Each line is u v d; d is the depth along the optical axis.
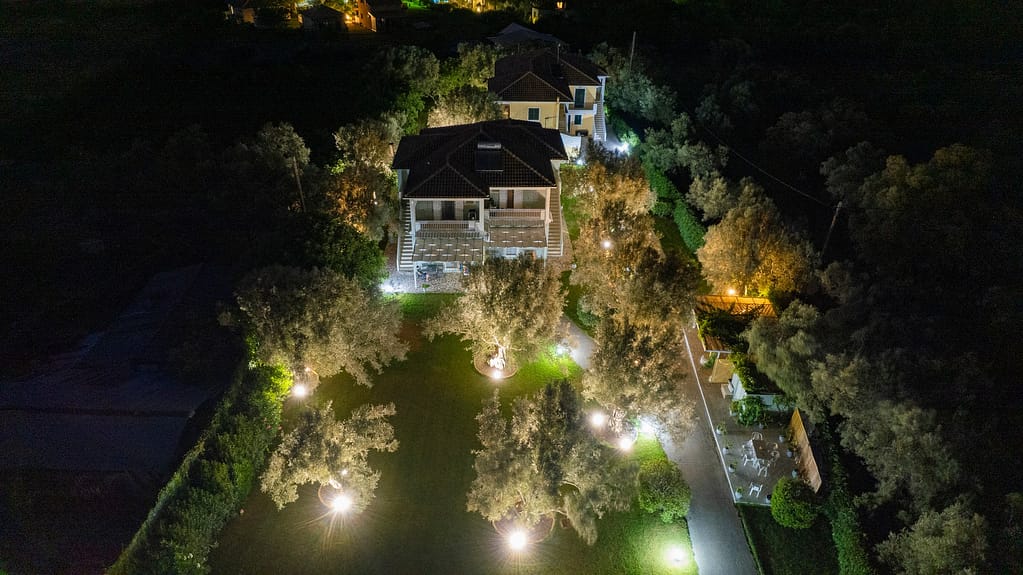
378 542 27.06
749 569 26.56
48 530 25.67
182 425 29.89
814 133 56.16
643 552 26.94
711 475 30.62
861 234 42.22
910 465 24.81
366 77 67.94
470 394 35.03
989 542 21.38
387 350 34.91
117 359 33.97
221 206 45.12
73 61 83.94
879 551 24.38
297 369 31.94
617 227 37.59
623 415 29.78
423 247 41.97
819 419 29.95
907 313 34.78
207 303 38.34
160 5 108.88
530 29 89.06
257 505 28.36
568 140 59.25
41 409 30.55
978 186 41.12
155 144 56.59
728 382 35.72
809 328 32.09
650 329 29.75
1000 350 32.91
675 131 58.72
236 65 79.69
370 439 27.42
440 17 109.50
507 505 25.28
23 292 41.12
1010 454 25.62
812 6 93.62
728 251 37.59
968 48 78.38
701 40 87.94
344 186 41.44
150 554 23.08
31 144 57.59
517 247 42.56
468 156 43.03
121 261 44.50
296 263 35.88
